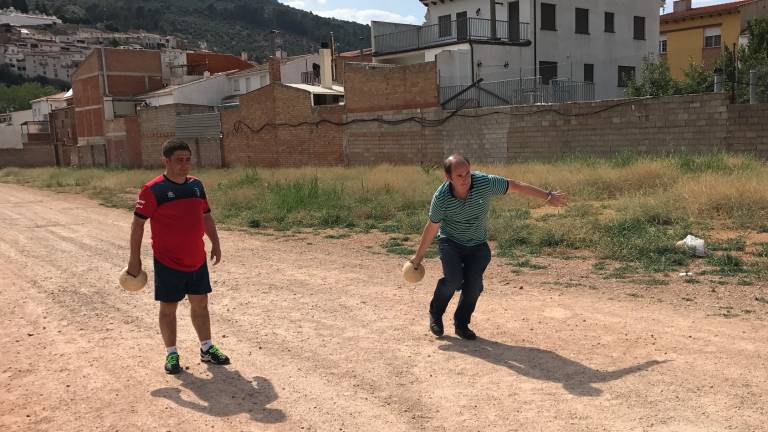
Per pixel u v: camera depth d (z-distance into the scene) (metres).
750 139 18.11
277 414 4.10
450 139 25.59
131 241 4.76
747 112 18.06
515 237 9.99
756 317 5.62
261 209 15.41
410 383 4.49
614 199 13.82
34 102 76.38
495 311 6.20
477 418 3.89
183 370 4.95
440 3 36.50
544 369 4.62
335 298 7.02
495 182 5.07
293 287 7.66
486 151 24.39
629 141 20.55
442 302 5.43
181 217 4.73
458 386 4.40
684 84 32.00
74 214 17.56
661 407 3.90
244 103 35.09
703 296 6.43
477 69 31.34
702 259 8.13
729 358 4.63
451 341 5.36
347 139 29.67
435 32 36.34
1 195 25.98
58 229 14.20
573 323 5.69
